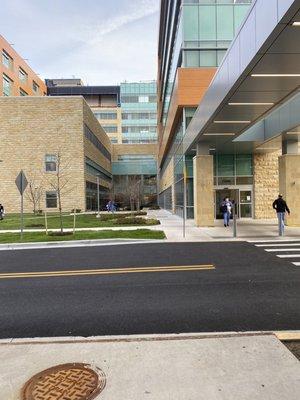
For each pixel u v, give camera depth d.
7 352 4.52
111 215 38.06
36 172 46.50
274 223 23.41
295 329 5.36
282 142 22.02
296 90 12.58
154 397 3.42
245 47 10.43
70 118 47.03
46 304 6.96
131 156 86.38
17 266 11.14
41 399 3.46
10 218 34.94
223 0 27.30
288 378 3.71
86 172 49.16
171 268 10.09
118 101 111.50
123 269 10.13
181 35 27.78
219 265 10.35
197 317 5.98
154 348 4.49
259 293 7.38
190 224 23.84
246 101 13.80
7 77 62.81
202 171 21.86
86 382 3.74
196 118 20.47
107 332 5.40
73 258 12.28
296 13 7.44
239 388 3.54
